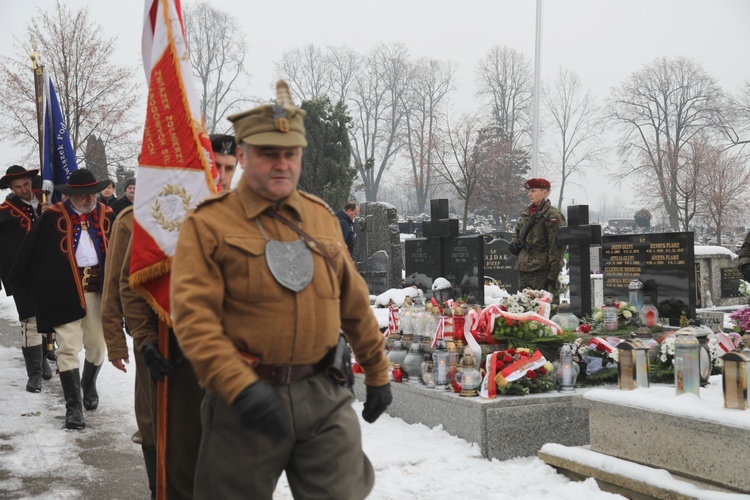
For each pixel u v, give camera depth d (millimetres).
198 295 2625
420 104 68562
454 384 6070
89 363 7066
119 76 29891
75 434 6246
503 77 67812
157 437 3715
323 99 34219
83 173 6695
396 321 7359
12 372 9258
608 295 8883
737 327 7969
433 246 11375
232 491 2732
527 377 5906
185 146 3852
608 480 4582
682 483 4219
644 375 5133
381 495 4645
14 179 8461
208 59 60438
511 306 7172
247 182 2826
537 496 4594
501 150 51781
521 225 10031
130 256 3861
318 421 2797
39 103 10992
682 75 59406
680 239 8102
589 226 8789
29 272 6520
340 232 3070
